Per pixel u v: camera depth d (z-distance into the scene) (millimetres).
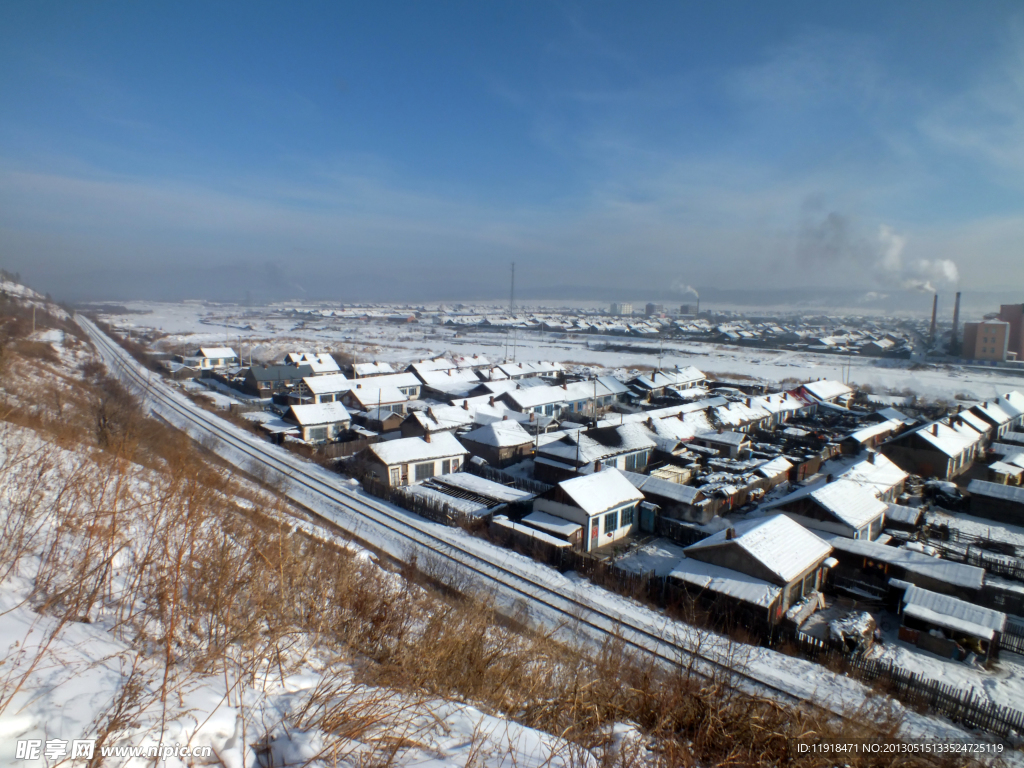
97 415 24266
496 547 26156
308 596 9320
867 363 104188
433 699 6398
